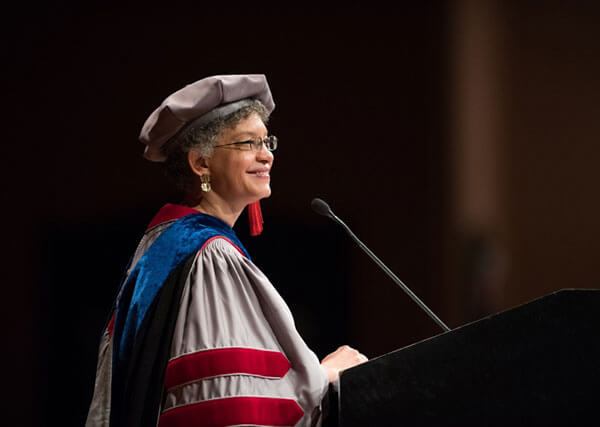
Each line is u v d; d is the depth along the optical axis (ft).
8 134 58.03
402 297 61.77
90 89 59.06
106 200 58.49
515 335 20.36
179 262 24.12
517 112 65.16
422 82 63.36
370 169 62.39
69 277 57.72
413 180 62.80
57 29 58.95
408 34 63.36
